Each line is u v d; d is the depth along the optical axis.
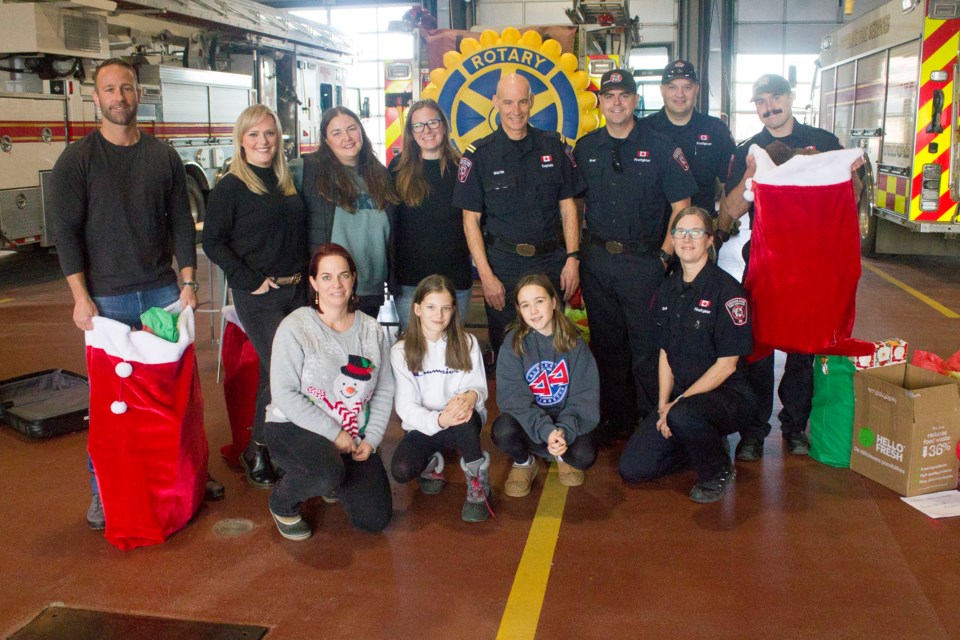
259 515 3.55
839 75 11.25
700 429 3.48
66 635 2.66
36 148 8.49
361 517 3.29
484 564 3.09
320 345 3.30
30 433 4.50
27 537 3.37
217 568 3.09
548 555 3.15
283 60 13.17
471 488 3.45
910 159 8.18
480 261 4.14
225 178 3.56
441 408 3.64
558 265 4.21
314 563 3.12
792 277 3.58
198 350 6.22
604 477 3.90
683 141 4.65
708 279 3.63
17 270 9.94
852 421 3.85
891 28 8.77
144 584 2.98
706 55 16.92
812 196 3.52
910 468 3.54
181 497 3.37
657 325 3.80
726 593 2.84
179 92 10.33
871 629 2.62
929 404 3.51
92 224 3.34
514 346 3.65
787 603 2.77
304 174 3.90
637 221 4.09
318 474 3.12
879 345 3.86
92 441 3.26
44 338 6.62
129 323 3.47
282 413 3.32
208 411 4.94
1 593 2.93
